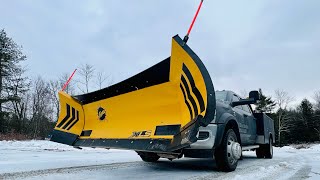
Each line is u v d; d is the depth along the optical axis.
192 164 6.94
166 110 4.74
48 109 48.56
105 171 5.56
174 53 4.28
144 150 4.64
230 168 5.43
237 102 6.71
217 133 5.18
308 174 5.30
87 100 5.97
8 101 35.28
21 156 8.81
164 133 4.59
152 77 4.79
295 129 62.56
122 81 5.23
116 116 5.48
